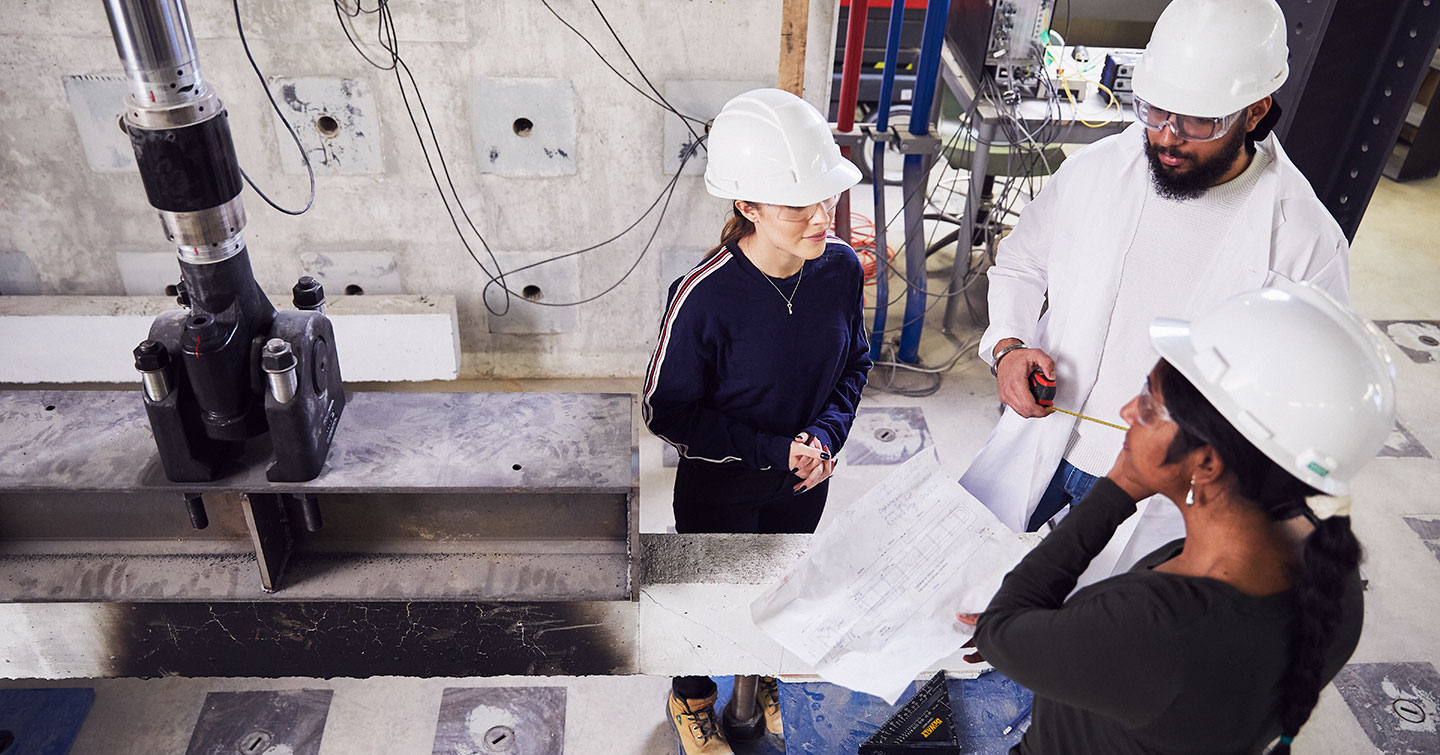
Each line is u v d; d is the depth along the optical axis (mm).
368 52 2816
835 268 1708
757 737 2289
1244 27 1466
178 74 1068
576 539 1564
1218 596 922
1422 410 3529
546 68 2869
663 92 2924
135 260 3201
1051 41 3730
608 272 3297
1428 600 2734
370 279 3260
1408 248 4586
